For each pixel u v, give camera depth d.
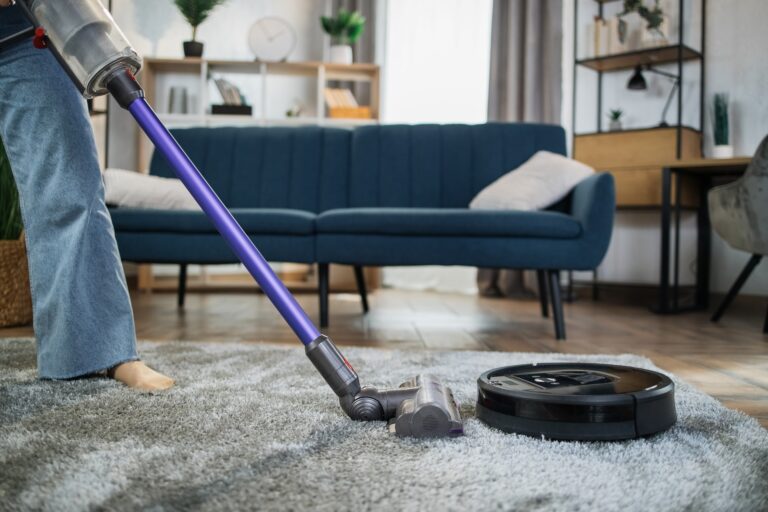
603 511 0.62
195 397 1.08
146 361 1.43
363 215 2.25
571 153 4.08
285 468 0.73
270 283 0.90
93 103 3.86
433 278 4.52
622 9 3.91
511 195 2.42
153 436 0.86
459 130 2.89
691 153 3.46
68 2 0.92
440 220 2.19
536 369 1.08
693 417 0.99
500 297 3.99
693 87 3.65
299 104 4.56
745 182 2.49
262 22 4.17
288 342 1.98
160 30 4.32
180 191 2.68
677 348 1.99
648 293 3.72
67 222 1.20
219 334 2.15
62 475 0.71
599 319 2.86
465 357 1.56
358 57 4.52
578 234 2.15
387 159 2.91
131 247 2.39
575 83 3.82
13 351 1.55
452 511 0.62
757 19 3.43
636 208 3.59
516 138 2.83
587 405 0.85
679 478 0.71
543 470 0.73
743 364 1.67
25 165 1.20
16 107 1.17
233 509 0.62
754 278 3.35
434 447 0.82
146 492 0.66
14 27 1.15
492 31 4.19
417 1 4.58
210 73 4.20
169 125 4.06
